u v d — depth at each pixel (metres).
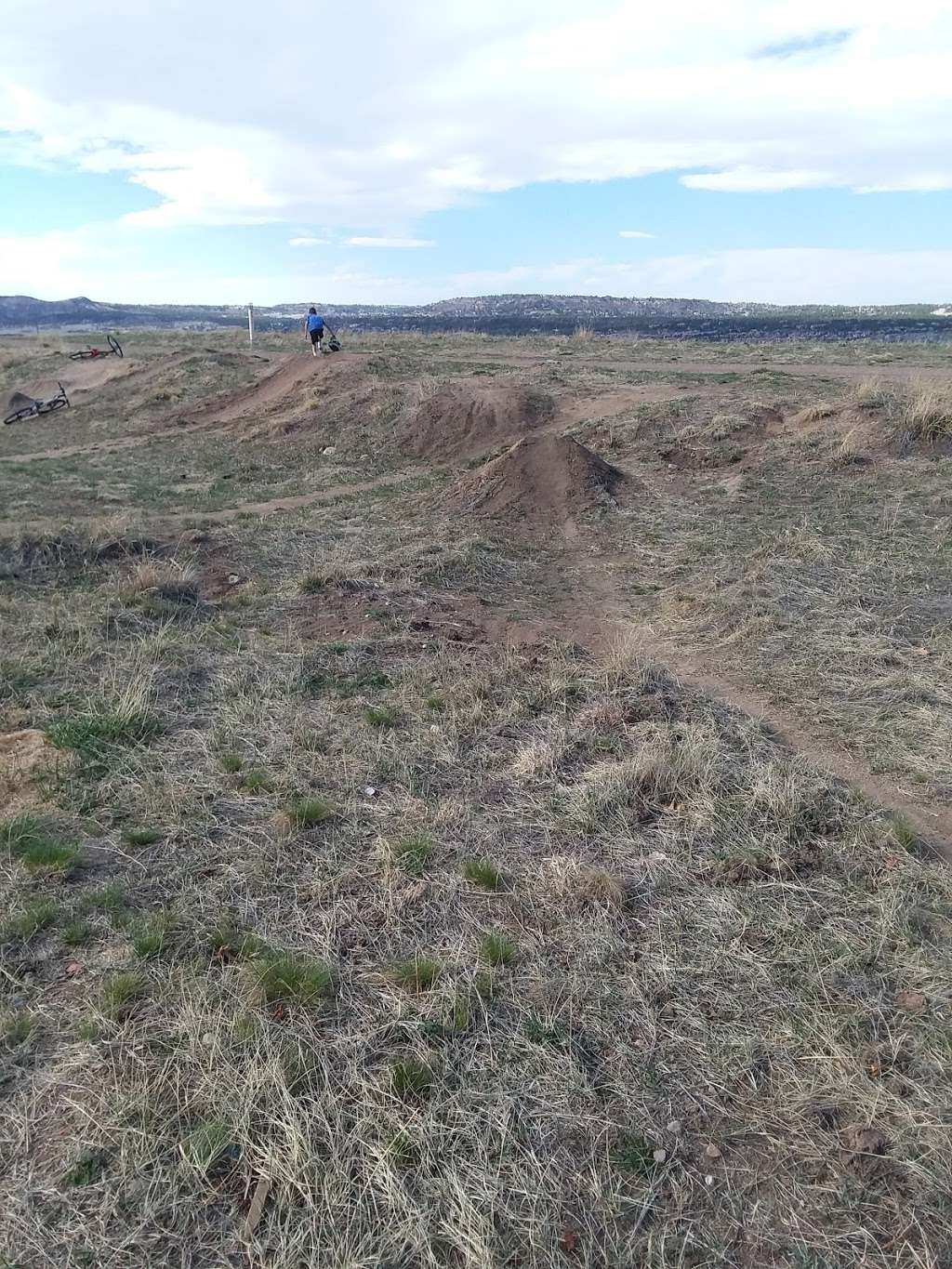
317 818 4.24
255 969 3.18
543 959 3.33
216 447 18.27
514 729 5.19
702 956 3.36
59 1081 2.75
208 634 6.74
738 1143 2.61
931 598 6.97
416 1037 2.93
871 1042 2.95
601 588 8.16
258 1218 2.35
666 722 5.17
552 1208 2.40
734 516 9.63
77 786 4.46
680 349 27.38
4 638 6.48
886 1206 2.41
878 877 3.78
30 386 29.00
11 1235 2.30
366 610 7.37
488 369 21.30
